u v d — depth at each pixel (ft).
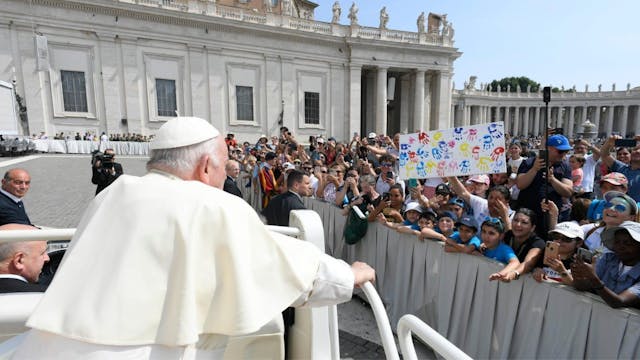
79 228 3.61
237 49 98.94
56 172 49.29
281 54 104.27
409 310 13.09
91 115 85.92
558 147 12.39
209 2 95.20
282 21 104.32
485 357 10.20
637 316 7.06
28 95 79.56
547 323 8.68
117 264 3.16
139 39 88.53
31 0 78.13
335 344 5.96
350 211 16.33
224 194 3.82
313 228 5.80
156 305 3.14
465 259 10.87
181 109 94.27
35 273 6.77
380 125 116.37
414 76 123.13
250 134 102.53
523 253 10.19
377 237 14.90
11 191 13.78
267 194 25.95
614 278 8.36
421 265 12.55
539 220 12.90
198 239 3.40
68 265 3.22
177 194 3.52
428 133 13.66
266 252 3.70
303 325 6.05
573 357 8.07
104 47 85.40
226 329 3.36
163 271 3.22
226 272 3.46
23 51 78.74
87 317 3.00
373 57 113.70
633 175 16.29
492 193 12.09
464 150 12.92
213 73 96.68
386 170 20.95
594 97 178.50
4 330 4.76
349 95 113.29
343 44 111.45
